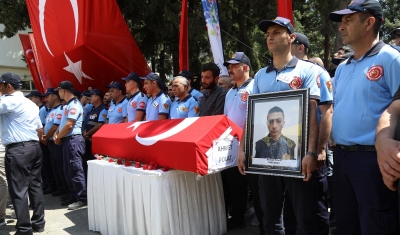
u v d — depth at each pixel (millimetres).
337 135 2141
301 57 3264
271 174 2273
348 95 2102
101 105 6023
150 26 9820
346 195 2127
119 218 3486
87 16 6289
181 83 4254
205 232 3311
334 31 9336
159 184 2961
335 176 2207
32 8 6855
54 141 4984
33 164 3943
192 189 3191
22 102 3814
